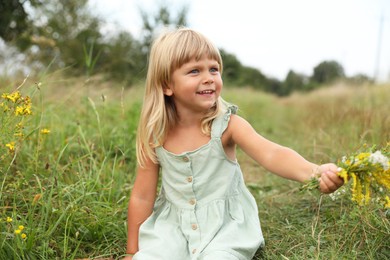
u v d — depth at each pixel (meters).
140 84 6.06
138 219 2.20
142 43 10.40
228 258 1.86
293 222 2.53
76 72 6.08
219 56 2.08
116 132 3.80
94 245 2.29
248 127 2.05
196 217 2.07
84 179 2.70
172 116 2.15
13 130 2.33
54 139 3.25
